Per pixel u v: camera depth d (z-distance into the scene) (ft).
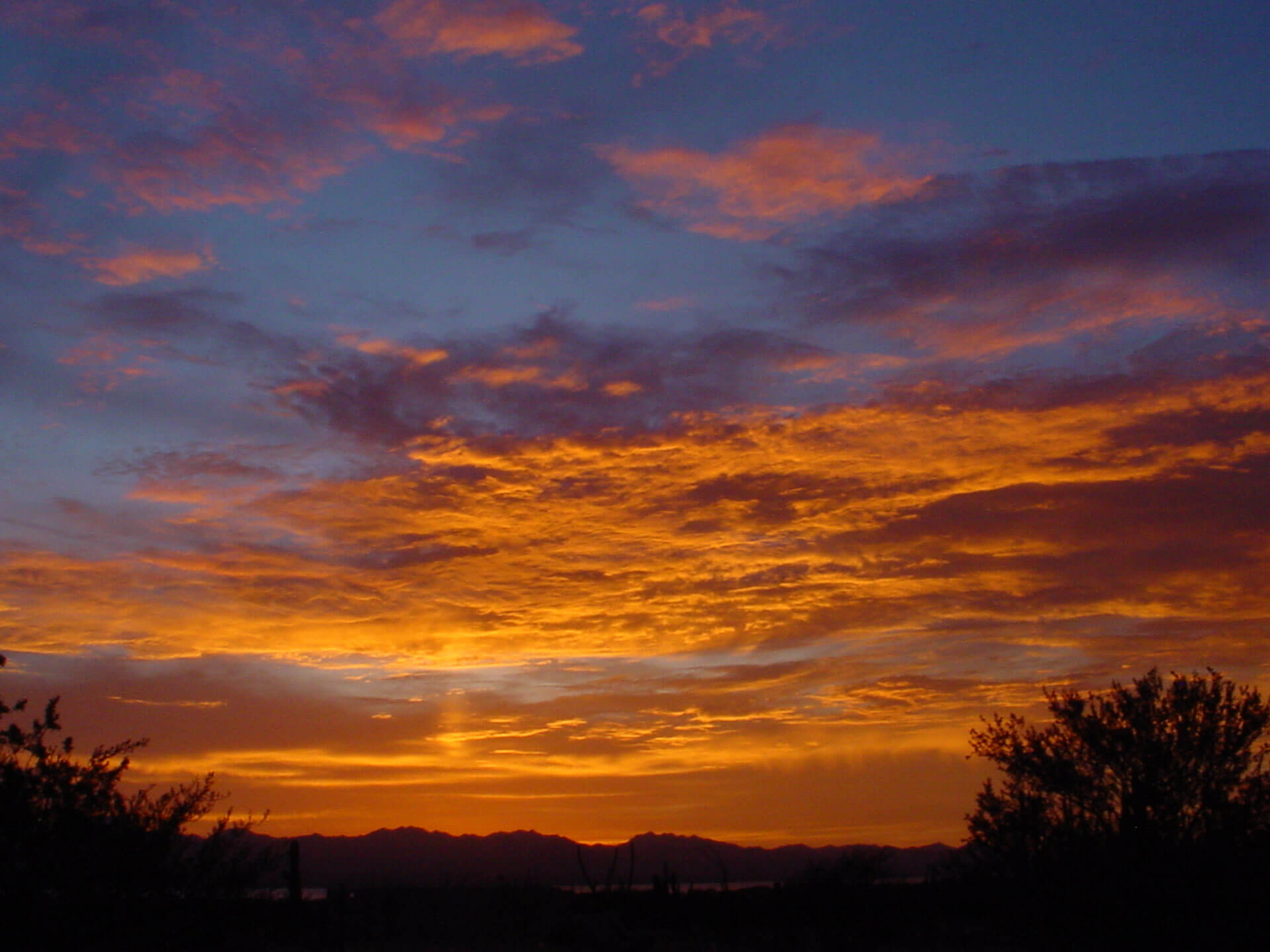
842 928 65.77
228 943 44.14
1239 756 45.16
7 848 39.17
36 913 39.34
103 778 41.98
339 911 71.26
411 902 81.35
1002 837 47.06
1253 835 43.06
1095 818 46.26
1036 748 48.32
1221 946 42.04
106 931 40.75
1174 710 46.34
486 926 76.59
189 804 44.01
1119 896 43.42
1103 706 47.57
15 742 40.73
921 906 64.44
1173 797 45.01
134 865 41.11
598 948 71.31
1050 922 45.01
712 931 76.23
